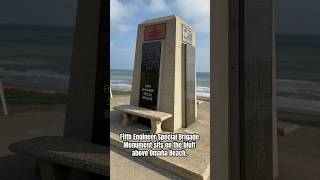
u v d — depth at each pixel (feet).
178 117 17.35
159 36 18.60
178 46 18.13
